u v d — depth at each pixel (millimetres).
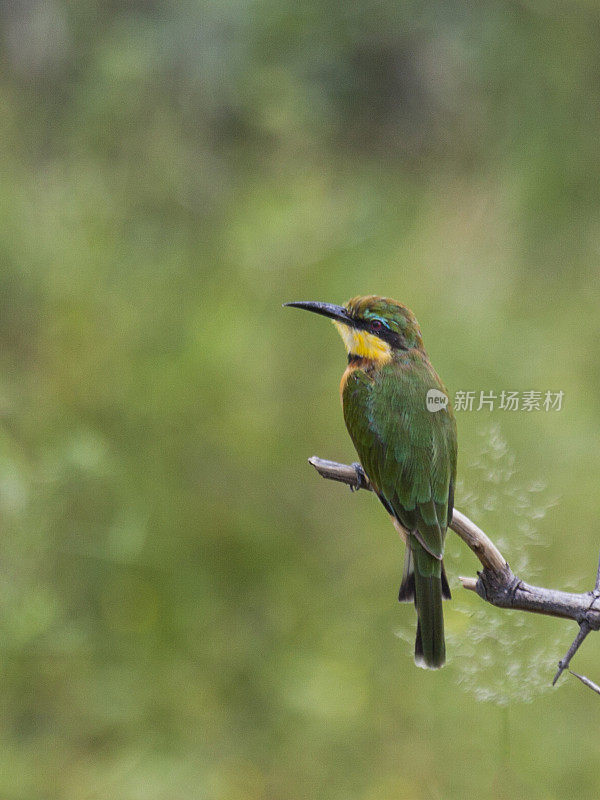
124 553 10133
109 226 12094
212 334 11297
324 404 11367
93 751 9664
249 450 11000
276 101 14555
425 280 13172
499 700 6797
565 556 9977
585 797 8867
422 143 18203
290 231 12188
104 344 11188
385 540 10898
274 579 10656
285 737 9688
